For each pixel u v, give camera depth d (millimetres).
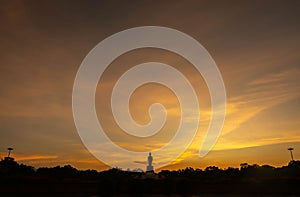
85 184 44781
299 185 43219
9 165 74250
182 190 43656
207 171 73188
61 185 43656
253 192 43969
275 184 43938
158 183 45438
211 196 39625
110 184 42875
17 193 40000
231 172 72938
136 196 41781
